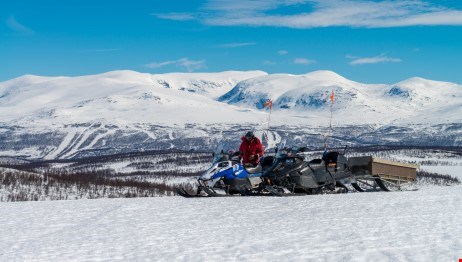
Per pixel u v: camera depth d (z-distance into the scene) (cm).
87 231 1270
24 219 1467
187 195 2109
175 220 1416
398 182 2484
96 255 1002
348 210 1552
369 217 1409
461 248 997
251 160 2203
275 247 1044
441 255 940
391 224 1292
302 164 2161
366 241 1082
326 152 2306
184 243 1104
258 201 1822
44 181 12781
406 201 1766
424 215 1438
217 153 2195
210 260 947
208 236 1180
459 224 1282
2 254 1026
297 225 1300
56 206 1741
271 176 2122
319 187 2217
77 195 11669
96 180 14075
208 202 1812
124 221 1411
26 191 11538
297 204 1712
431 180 11281
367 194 2058
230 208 1638
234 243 1094
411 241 1076
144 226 1327
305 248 1027
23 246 1102
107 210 1625
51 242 1138
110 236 1198
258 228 1271
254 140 2222
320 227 1264
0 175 12538
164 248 1056
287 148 2206
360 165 2381
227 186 2111
